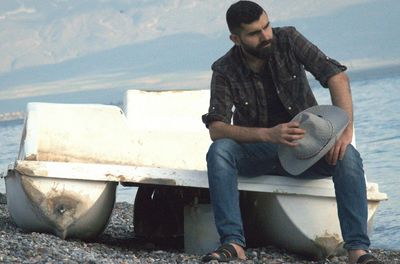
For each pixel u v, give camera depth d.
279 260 5.92
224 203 5.59
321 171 5.78
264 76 5.74
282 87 5.71
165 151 7.63
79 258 5.63
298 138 5.47
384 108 32.31
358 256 5.39
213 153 5.63
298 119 5.59
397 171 15.08
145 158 7.50
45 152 6.87
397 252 7.19
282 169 5.95
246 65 5.74
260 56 5.61
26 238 6.30
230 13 5.60
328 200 6.04
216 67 5.84
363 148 19.44
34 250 5.75
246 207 6.55
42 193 6.29
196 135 7.82
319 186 5.98
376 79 92.56
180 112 8.03
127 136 7.39
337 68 5.68
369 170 15.64
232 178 5.63
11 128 74.50
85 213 6.38
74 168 6.30
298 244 6.17
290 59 5.72
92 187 6.35
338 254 6.20
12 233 6.76
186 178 6.17
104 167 6.31
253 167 5.83
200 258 5.84
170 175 6.20
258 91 5.74
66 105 7.07
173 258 5.92
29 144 6.71
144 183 6.31
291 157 5.70
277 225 6.20
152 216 7.57
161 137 7.62
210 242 6.43
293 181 5.98
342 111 5.53
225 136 5.69
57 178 6.29
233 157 5.65
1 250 5.79
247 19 5.52
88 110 7.14
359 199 5.46
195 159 7.77
